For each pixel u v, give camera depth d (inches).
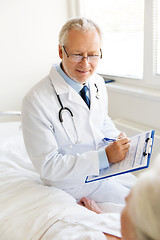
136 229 16.8
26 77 97.3
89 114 49.8
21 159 60.2
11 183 46.7
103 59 95.3
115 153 43.8
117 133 57.0
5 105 96.0
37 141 45.2
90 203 47.0
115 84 87.4
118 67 90.4
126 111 83.4
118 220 32.9
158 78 76.8
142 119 78.7
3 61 91.9
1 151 63.4
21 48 93.9
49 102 46.9
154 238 15.7
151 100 74.1
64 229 32.6
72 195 49.6
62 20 99.5
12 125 82.7
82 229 31.9
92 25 45.3
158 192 15.6
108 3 87.4
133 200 17.1
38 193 42.6
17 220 37.1
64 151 49.2
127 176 56.4
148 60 77.8
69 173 44.8
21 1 90.0
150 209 15.6
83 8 99.6
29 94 46.8
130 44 83.7
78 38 43.8
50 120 46.6
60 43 46.8
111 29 88.9
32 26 94.0
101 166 44.1
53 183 48.2
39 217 36.6
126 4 81.1
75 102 48.4
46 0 94.4
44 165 45.0
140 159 39.9
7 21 89.4
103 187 50.6
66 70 47.1
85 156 44.8
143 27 76.9
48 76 49.9
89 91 52.6
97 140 50.6
